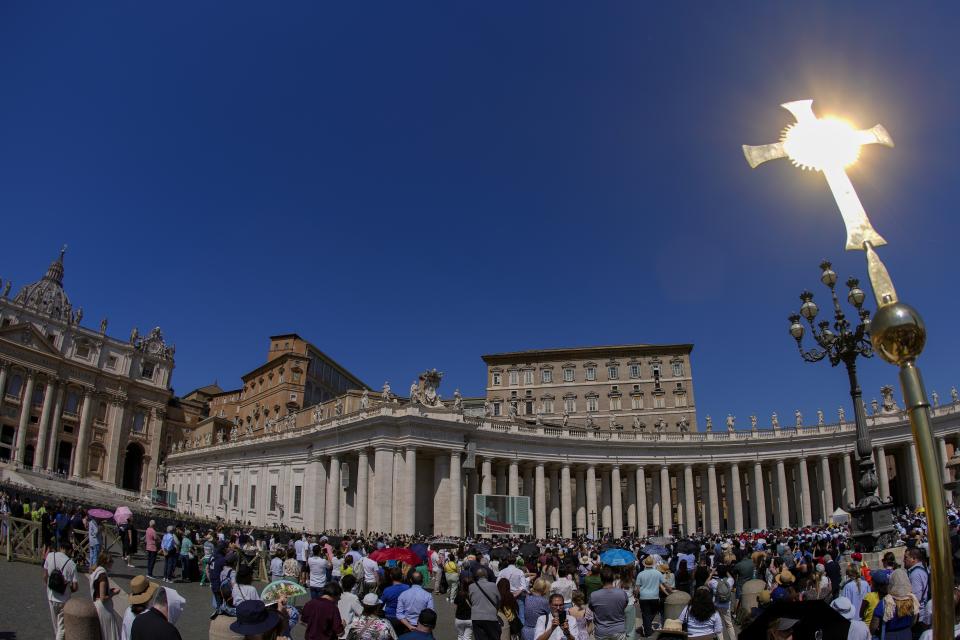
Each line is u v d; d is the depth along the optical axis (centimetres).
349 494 6141
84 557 2638
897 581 1152
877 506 2498
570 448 6744
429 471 6131
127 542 3275
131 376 10344
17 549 2609
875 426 6925
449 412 5903
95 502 6844
